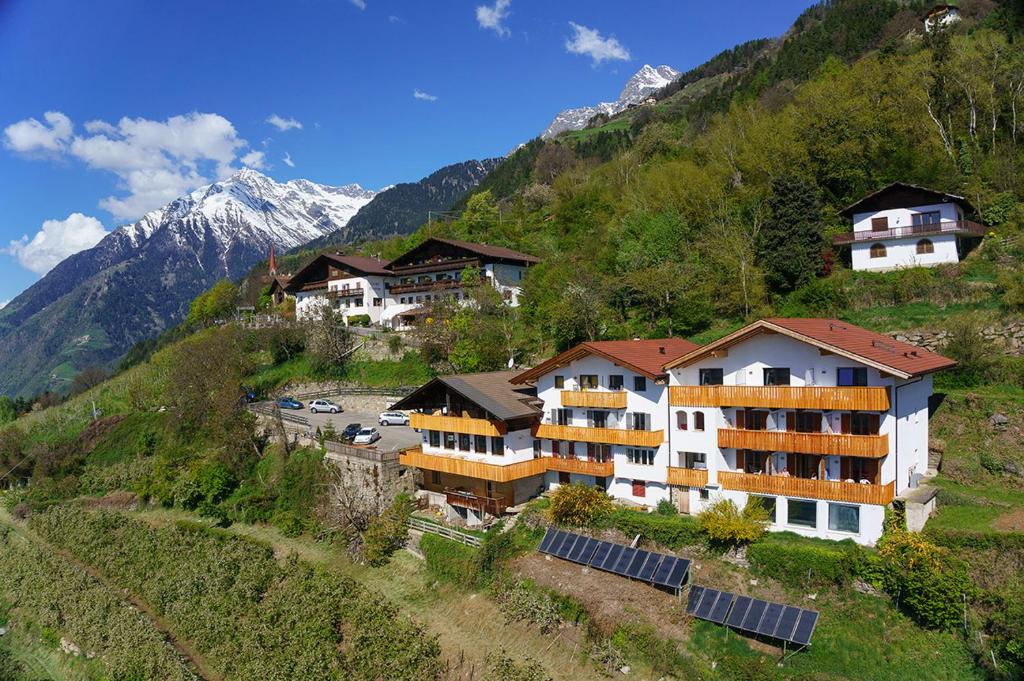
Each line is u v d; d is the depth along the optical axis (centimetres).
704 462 3788
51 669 4056
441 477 4766
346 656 3291
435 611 3622
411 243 11938
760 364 3591
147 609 4341
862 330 4088
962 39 7581
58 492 6762
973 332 4384
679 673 2862
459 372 6431
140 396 8106
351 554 4334
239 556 4397
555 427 4266
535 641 3219
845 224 6544
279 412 6019
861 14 12569
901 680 2672
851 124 6912
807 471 3469
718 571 3338
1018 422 3756
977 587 2850
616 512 3800
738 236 6059
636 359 4016
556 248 9075
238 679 3359
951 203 5475
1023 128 6475
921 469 3775
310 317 8519
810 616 2869
